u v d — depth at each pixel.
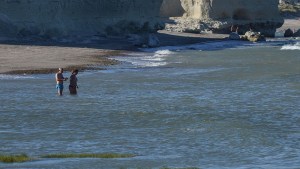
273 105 74.12
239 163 43.44
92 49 144.38
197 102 76.25
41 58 121.56
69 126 61.09
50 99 77.62
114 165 41.72
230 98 79.62
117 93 83.25
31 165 41.34
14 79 95.00
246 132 57.56
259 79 98.94
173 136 56.06
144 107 72.25
